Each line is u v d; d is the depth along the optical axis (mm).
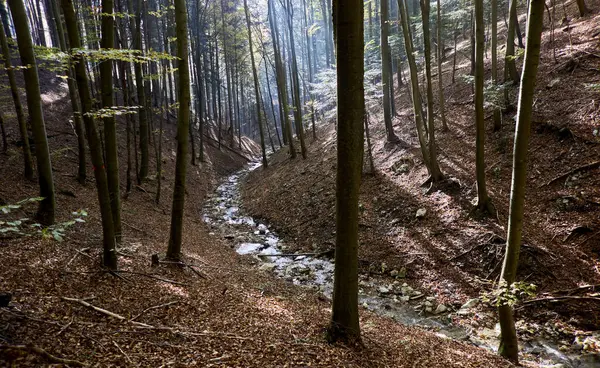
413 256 10008
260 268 10523
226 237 13508
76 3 13594
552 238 8617
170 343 4223
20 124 10617
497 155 11602
